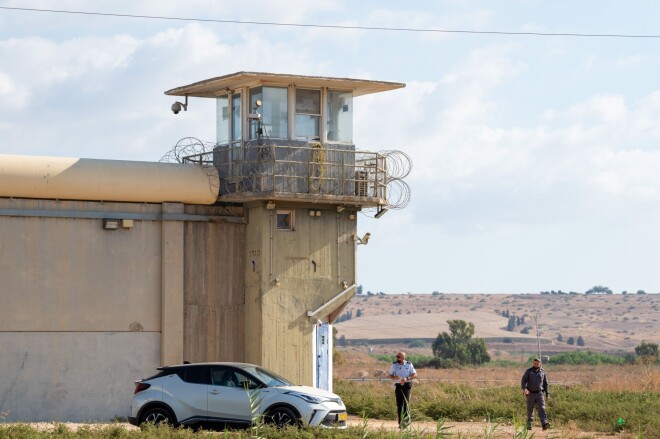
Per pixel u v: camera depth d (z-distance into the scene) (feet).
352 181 285.43
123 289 275.18
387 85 287.07
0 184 263.70
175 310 277.44
